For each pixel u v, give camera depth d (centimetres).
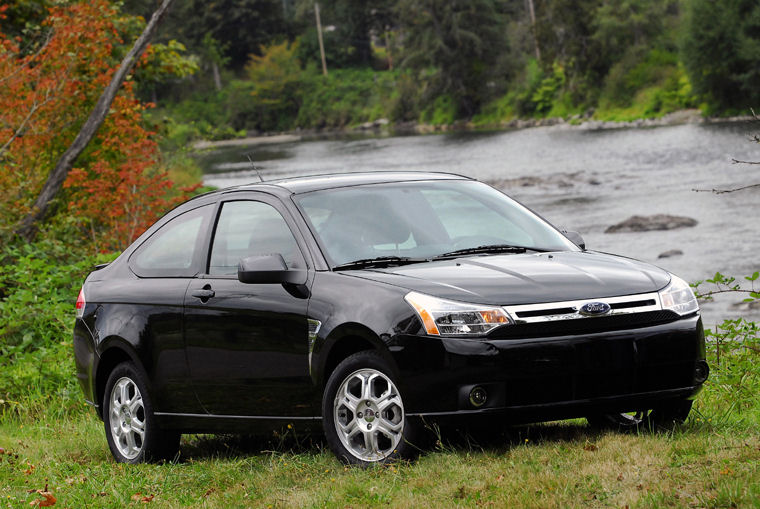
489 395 879
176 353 1124
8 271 2258
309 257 1018
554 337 890
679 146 8344
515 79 16400
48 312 1959
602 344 898
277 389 1021
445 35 16850
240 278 1009
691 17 10956
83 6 2966
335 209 1066
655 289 946
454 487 834
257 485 972
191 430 1131
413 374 892
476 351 876
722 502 720
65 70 2925
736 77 10644
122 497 992
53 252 2523
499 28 16538
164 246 1201
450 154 10375
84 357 1247
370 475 905
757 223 4356
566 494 779
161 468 1122
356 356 941
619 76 13388
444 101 17650
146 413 1163
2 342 1895
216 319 1076
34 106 2883
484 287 917
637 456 862
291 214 1061
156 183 2980
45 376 1730
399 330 902
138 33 3753
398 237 1048
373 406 932
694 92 11300
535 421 897
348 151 12269
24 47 3341
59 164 2869
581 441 953
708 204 5106
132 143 3066
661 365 922
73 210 2931
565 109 14438
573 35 14112
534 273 955
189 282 1130
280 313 1009
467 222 1092
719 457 834
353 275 980
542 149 9838
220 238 1127
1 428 1566
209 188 6216
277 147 14975
